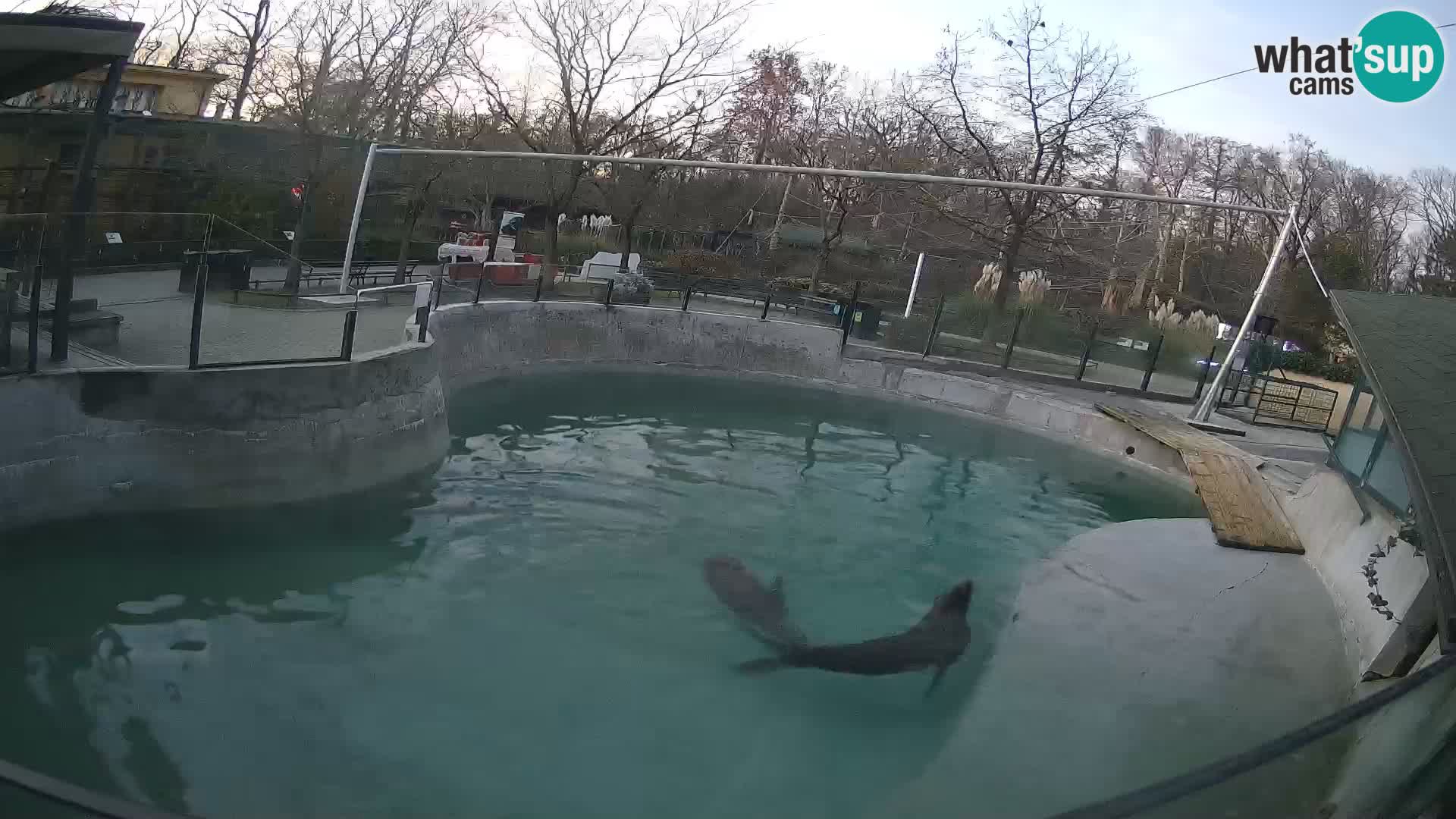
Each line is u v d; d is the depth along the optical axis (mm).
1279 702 8250
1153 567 11742
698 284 29016
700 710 8258
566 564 11305
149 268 13492
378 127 30328
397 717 7684
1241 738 7578
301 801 6457
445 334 17656
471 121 34594
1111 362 26094
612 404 19703
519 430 16734
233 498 11031
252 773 6676
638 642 9484
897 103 39531
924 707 8383
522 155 15602
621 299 24578
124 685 7488
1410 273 57969
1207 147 59188
